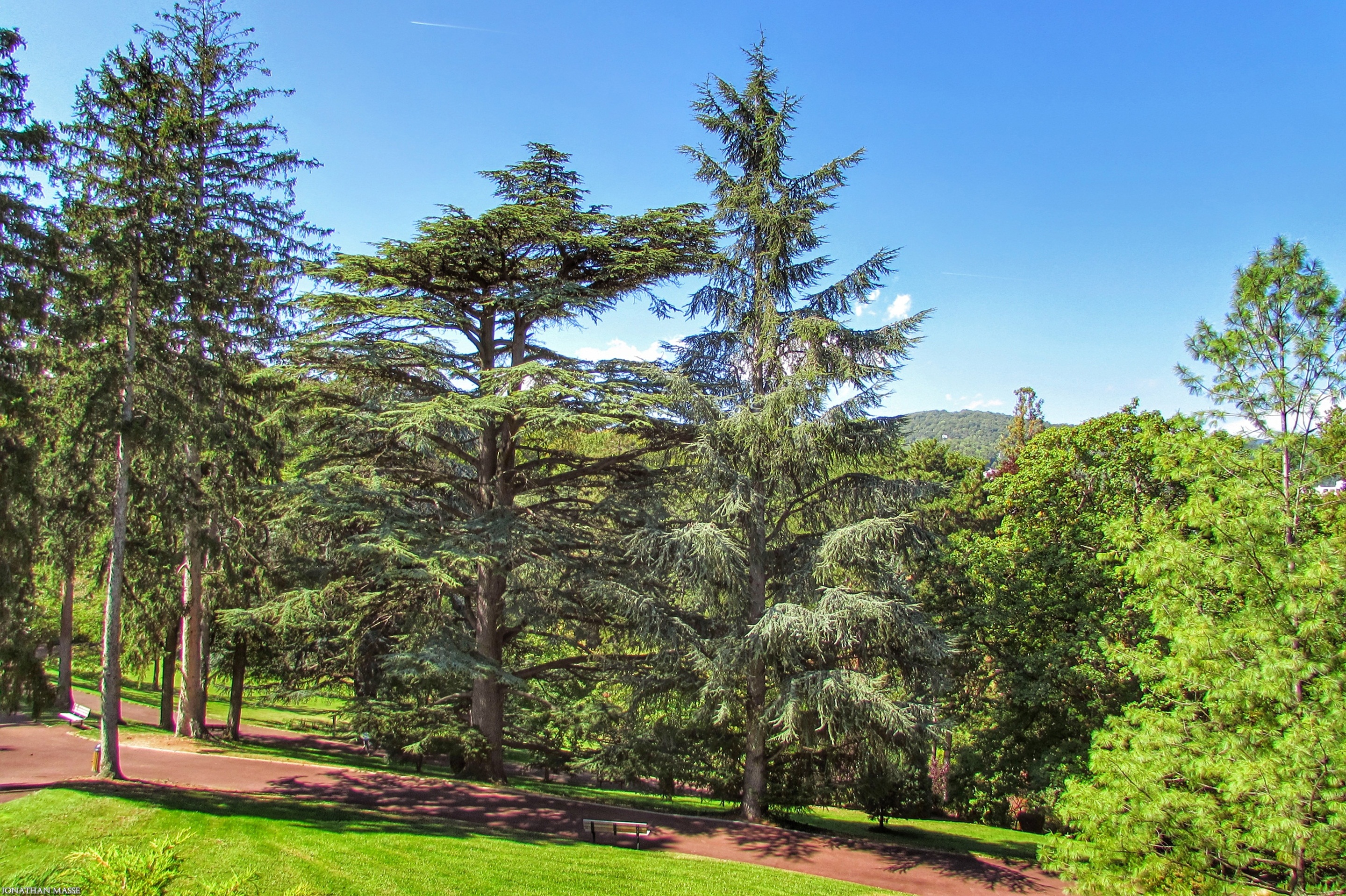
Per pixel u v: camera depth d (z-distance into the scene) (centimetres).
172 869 703
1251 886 951
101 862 682
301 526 1875
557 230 1781
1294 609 901
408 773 1972
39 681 1456
